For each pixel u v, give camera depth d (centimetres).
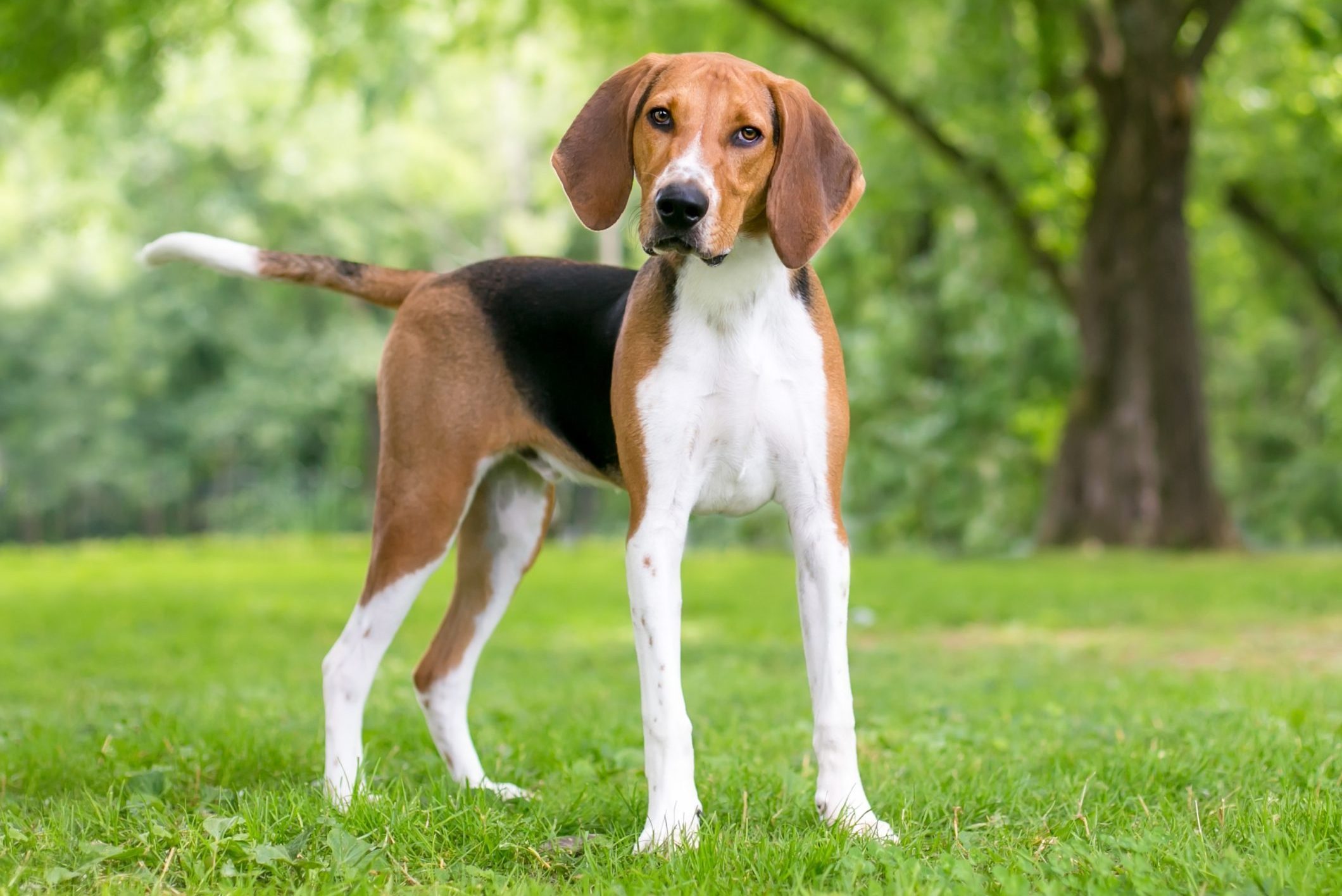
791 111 370
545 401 434
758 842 351
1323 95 1817
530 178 3017
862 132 1938
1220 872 314
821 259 2336
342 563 1780
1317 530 2778
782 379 380
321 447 3394
